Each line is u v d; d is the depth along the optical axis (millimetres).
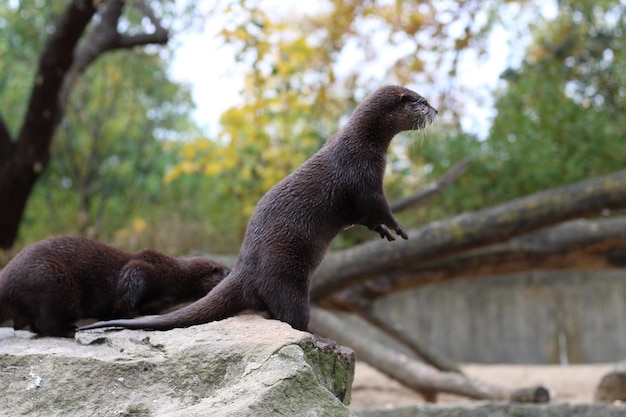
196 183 17547
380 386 10758
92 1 11109
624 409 7125
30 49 18547
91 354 3764
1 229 12492
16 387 3633
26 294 4324
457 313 14281
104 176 18922
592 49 15328
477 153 13797
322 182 4172
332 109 12375
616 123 14633
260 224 4102
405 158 14133
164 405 3451
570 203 8469
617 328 13695
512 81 14898
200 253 9523
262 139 11930
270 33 10742
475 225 8617
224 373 3541
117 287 4488
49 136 12336
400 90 4488
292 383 3354
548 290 14000
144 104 20422
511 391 8305
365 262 8852
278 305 3963
